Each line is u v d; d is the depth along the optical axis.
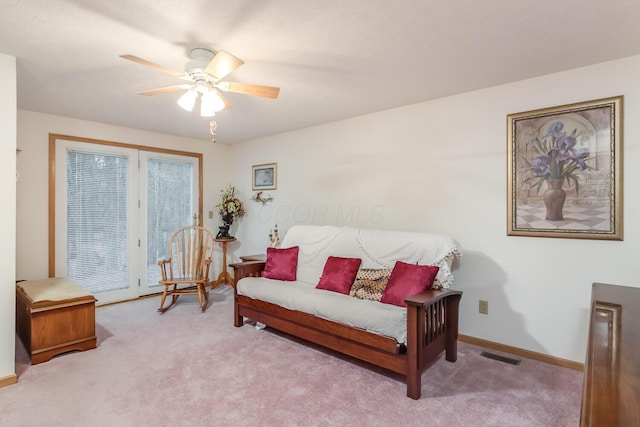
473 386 2.27
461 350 2.84
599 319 1.41
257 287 3.17
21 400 2.09
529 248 2.69
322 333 2.66
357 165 3.75
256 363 2.60
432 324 2.37
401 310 2.34
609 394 0.77
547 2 1.66
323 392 2.19
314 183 4.20
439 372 2.46
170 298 4.47
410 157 3.33
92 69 2.47
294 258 3.52
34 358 2.55
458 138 3.02
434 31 1.94
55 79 2.66
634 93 2.26
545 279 2.62
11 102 2.26
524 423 1.87
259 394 2.17
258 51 2.19
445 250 2.70
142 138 4.43
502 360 2.65
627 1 1.65
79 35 1.98
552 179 2.56
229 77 2.62
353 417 1.93
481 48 2.15
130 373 2.43
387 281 2.77
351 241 3.28
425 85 2.80
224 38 2.02
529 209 2.67
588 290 2.45
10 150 2.27
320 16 1.79
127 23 1.85
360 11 1.74
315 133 4.18
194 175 4.98
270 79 2.67
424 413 1.97
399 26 1.89
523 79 2.67
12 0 1.63
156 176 4.60
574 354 2.51
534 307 2.67
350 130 3.81
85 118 3.84
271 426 1.85
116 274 4.25
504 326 2.81
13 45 2.10
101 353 2.76
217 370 2.48
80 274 3.96
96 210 4.07
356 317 2.38
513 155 2.73
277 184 4.66
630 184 2.28
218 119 3.88
